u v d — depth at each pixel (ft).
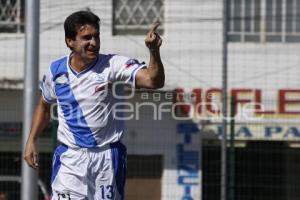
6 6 169.17
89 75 55.16
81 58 54.80
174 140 160.66
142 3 169.07
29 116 91.66
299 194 163.63
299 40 169.07
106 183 56.29
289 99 166.61
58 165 56.80
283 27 169.58
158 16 168.55
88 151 55.98
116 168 56.39
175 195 164.96
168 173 163.73
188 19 166.61
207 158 162.81
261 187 160.97
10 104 164.14
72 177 56.13
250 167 161.17
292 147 164.04
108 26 166.91
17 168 159.94
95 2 165.58
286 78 167.94
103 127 55.77
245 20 168.25
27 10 93.04
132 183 164.25
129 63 54.75
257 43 168.04
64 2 161.89
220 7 166.09
